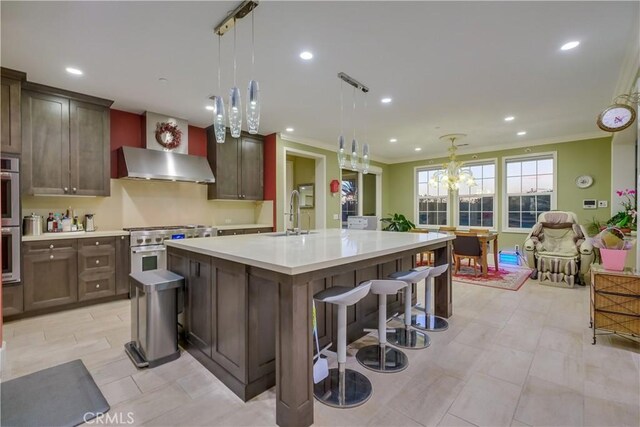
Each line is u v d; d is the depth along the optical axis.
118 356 2.34
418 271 2.60
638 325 2.43
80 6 2.03
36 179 3.25
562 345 2.53
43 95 3.30
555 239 4.98
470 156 6.83
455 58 2.75
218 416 1.69
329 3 2.02
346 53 2.67
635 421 1.63
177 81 3.23
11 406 1.75
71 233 3.49
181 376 2.08
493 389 1.92
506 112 4.23
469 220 6.95
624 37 2.41
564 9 2.08
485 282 4.59
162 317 2.24
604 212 5.30
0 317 2.22
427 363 2.25
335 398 1.83
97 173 3.68
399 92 3.54
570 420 1.64
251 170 5.36
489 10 2.09
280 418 1.62
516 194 6.27
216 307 2.08
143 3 2.01
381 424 1.62
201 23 2.24
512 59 2.77
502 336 2.71
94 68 2.92
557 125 4.88
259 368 1.89
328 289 2.07
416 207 7.82
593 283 2.61
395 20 2.21
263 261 1.64
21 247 3.04
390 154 7.39
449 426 1.60
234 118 2.47
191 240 2.70
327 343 2.43
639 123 2.53
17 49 2.56
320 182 6.38
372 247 2.24
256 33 2.37
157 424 1.62
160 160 4.21
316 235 3.25
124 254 3.74
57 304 3.26
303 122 4.75
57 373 2.10
